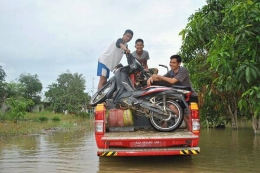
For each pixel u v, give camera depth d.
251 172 5.79
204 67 12.93
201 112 15.42
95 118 6.28
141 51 8.51
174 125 6.50
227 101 14.91
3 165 6.77
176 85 6.91
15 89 37.62
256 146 9.14
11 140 12.38
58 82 48.94
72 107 43.84
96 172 5.95
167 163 6.76
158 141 6.10
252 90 5.89
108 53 7.91
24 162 7.12
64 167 6.49
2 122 22.98
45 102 53.25
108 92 7.03
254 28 6.03
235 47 6.43
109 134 6.34
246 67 5.89
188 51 13.71
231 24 7.02
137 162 6.94
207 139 11.19
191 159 7.21
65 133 16.39
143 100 6.59
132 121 6.63
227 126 19.06
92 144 10.68
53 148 9.63
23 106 23.98
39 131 17.23
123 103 6.66
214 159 7.15
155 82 6.96
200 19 8.41
